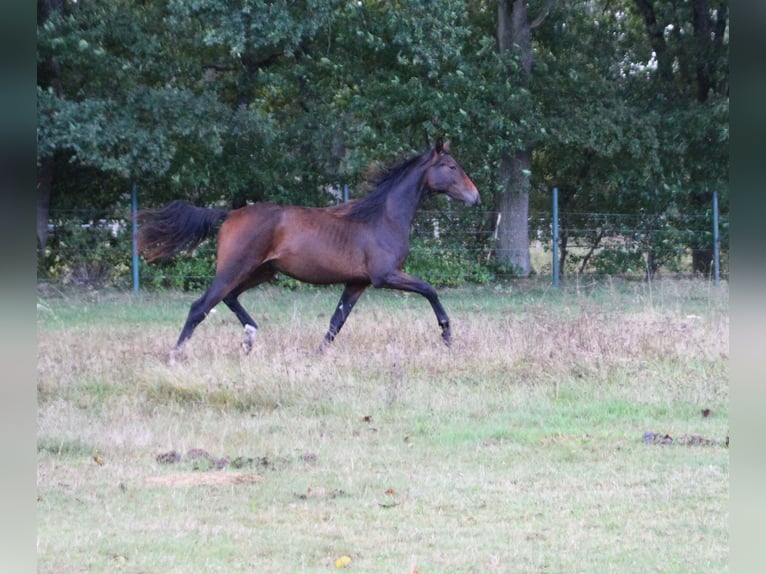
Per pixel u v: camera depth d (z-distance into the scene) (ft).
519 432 33.88
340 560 21.98
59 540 23.09
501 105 82.94
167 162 73.61
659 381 40.47
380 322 52.75
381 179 47.85
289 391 37.86
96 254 78.18
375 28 78.38
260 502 26.40
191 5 69.97
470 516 25.52
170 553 22.48
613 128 85.56
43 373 39.91
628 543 23.49
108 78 74.95
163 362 42.04
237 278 45.52
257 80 81.30
